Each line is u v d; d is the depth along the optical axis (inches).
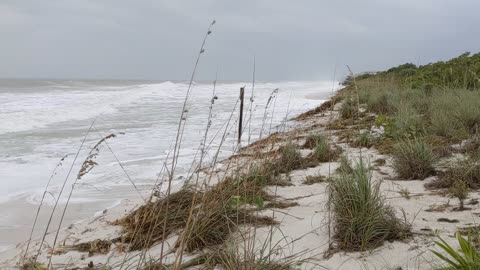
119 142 385.1
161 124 512.4
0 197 223.5
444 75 458.6
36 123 517.3
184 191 164.2
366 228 126.5
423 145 206.2
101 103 764.0
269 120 537.3
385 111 404.5
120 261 132.7
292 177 217.5
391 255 118.3
